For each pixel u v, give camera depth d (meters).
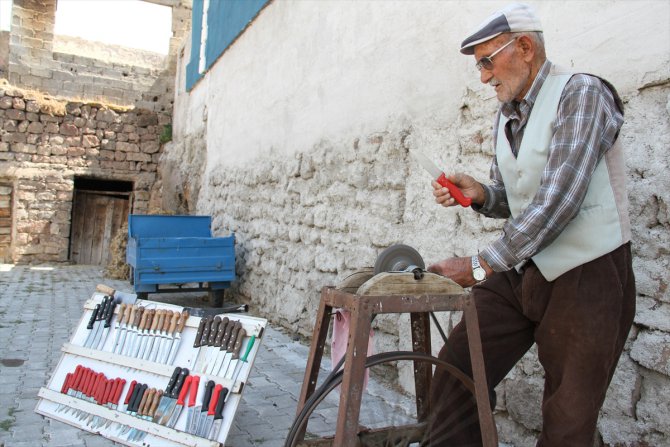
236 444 2.78
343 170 4.52
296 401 3.45
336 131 4.69
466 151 3.17
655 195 2.16
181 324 2.96
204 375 2.74
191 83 10.63
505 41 1.74
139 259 6.25
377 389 3.36
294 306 5.26
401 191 3.75
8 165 11.37
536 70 1.76
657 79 2.16
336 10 4.79
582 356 1.64
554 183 1.57
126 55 14.94
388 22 3.99
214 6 9.17
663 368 2.10
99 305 3.33
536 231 1.58
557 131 1.63
